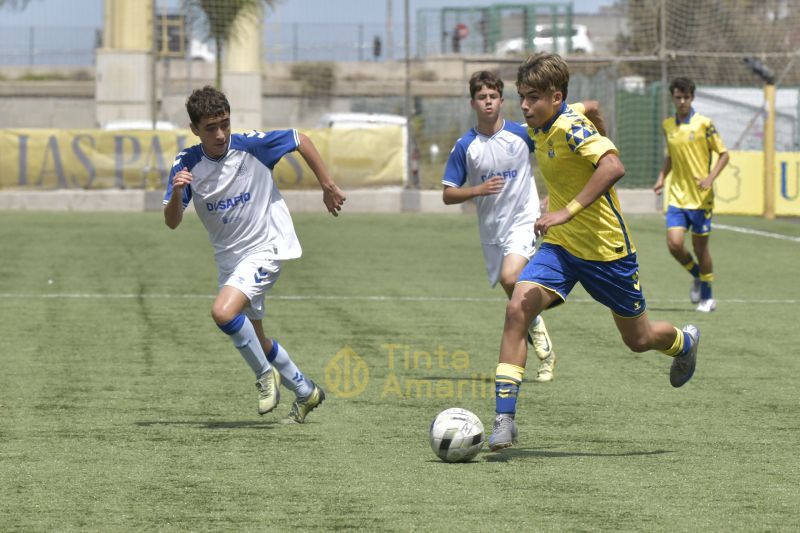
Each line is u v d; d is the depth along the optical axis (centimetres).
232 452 1528
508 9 7581
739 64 6975
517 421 1769
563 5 7681
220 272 1755
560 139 1502
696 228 3047
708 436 1661
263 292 1720
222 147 1677
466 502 1280
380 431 1673
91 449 1543
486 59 6494
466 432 1468
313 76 9681
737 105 6362
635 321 1600
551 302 1546
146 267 3872
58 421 1734
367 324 2802
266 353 1722
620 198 6200
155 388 2014
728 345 2548
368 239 4788
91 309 2992
